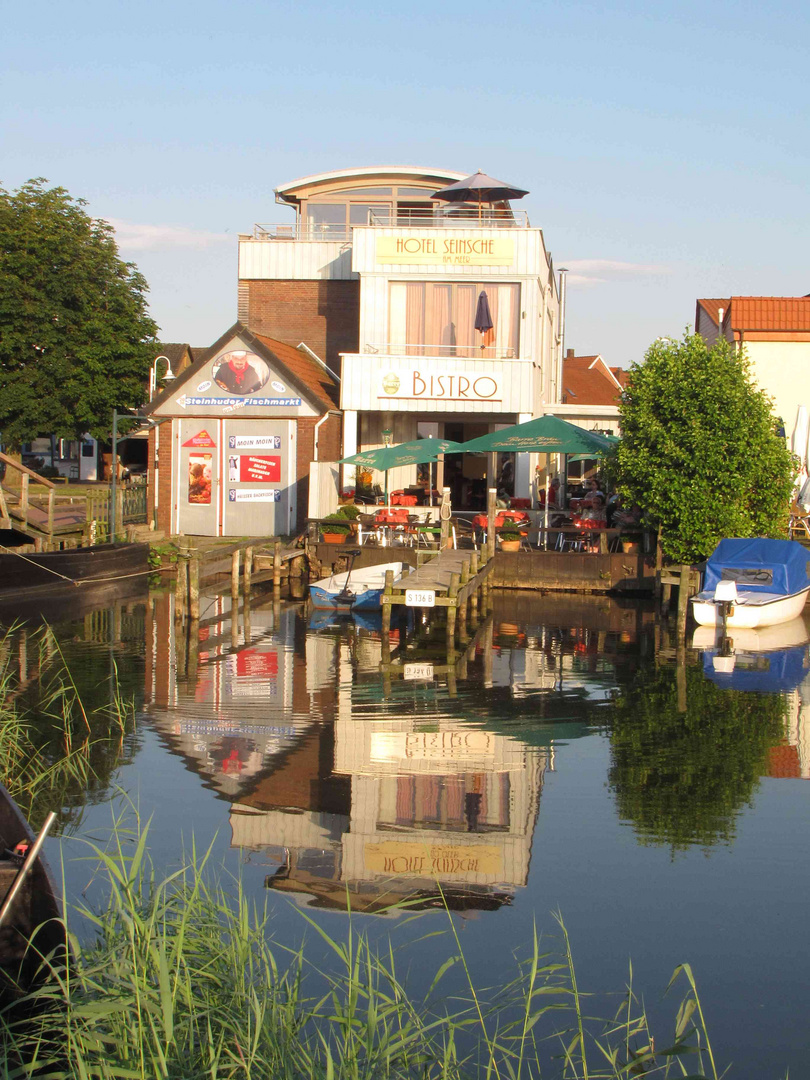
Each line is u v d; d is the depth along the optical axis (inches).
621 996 281.9
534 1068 250.7
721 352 959.0
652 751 495.2
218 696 592.7
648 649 756.0
